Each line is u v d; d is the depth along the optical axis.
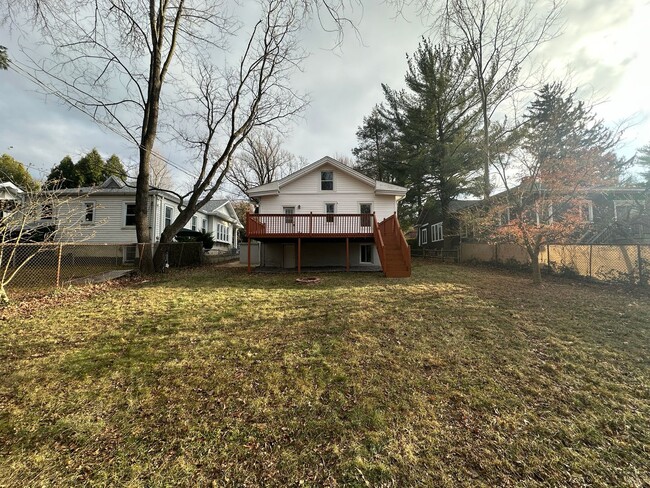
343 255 14.56
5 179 18.83
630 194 12.75
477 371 3.52
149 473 2.07
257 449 2.30
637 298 7.07
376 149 23.39
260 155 30.45
